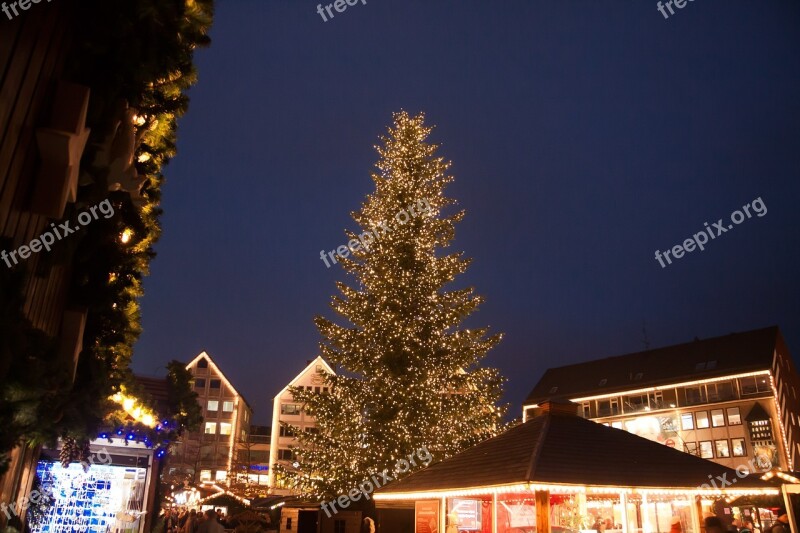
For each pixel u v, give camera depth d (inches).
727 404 2023.9
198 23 215.0
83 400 223.1
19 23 132.4
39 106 151.4
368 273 992.2
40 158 154.0
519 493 426.6
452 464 477.4
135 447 414.9
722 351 2160.4
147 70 185.6
